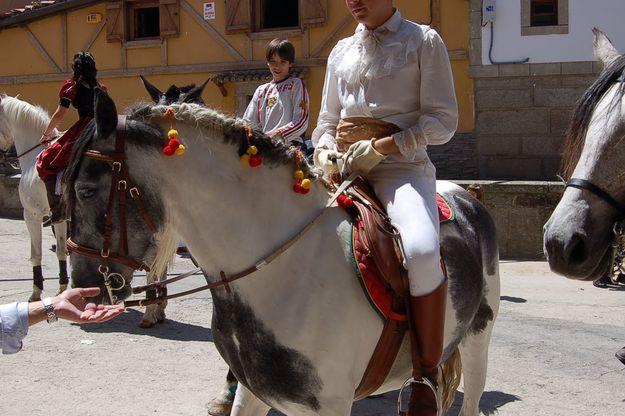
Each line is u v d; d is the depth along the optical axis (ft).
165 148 8.37
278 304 8.50
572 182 8.77
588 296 27.14
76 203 8.52
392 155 9.59
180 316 22.53
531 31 41.60
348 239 8.80
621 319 23.40
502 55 42.16
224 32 48.11
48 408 14.84
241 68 47.70
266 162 8.78
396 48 9.37
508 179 42.14
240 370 8.93
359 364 8.71
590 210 8.59
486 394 16.03
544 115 41.88
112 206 8.34
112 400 15.35
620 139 8.52
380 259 8.64
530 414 14.82
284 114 16.30
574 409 15.14
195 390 16.01
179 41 49.29
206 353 18.74
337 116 10.39
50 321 7.92
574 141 9.11
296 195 8.89
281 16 49.57
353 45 9.87
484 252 11.39
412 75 9.46
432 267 8.73
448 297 9.82
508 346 19.86
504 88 42.34
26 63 53.67
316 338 8.41
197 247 8.82
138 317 22.44
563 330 21.74
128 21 50.85
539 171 42.14
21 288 26.37
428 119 9.21
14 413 14.53
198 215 8.70
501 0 41.78
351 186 9.48
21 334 7.82
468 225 11.09
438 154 43.88
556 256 8.62
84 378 16.72
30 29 53.36
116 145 8.36
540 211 35.27
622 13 40.70
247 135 8.71
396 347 8.95
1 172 47.34
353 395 8.73
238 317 8.70
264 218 8.73
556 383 16.84
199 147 8.64
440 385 9.82
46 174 12.39
